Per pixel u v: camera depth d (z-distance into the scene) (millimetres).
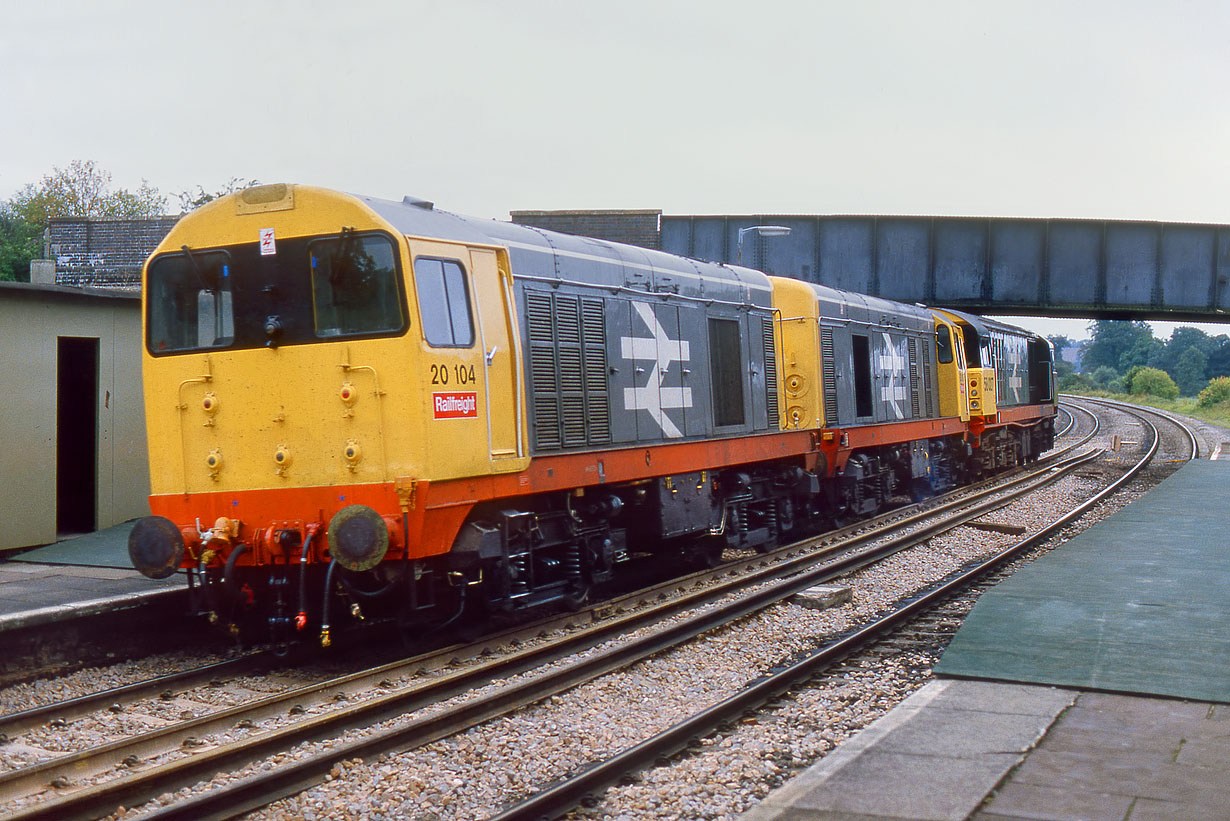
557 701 7586
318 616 9617
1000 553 14297
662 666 8758
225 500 8844
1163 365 147000
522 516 9586
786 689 7961
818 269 31609
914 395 21000
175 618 9867
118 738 6949
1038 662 8062
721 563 14359
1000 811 5047
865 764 5742
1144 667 7871
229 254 8977
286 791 5770
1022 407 29688
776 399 15258
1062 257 31719
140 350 14312
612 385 11242
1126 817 4941
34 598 9367
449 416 8625
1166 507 19047
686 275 13242
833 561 14172
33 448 12508
